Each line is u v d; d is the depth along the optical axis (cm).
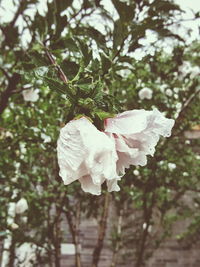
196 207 841
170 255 862
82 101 108
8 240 615
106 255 838
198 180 631
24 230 525
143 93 423
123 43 167
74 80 116
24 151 450
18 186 440
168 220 734
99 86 111
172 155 563
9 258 581
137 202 648
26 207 445
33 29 194
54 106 420
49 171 502
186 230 871
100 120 103
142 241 614
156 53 267
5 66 353
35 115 418
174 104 483
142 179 526
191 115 513
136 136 102
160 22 172
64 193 518
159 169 527
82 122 101
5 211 492
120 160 106
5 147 355
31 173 470
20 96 368
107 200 624
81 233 845
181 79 433
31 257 614
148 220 592
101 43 176
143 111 104
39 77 111
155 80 482
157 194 598
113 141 99
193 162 621
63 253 816
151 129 102
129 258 828
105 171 93
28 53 151
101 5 228
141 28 168
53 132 390
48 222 536
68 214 601
